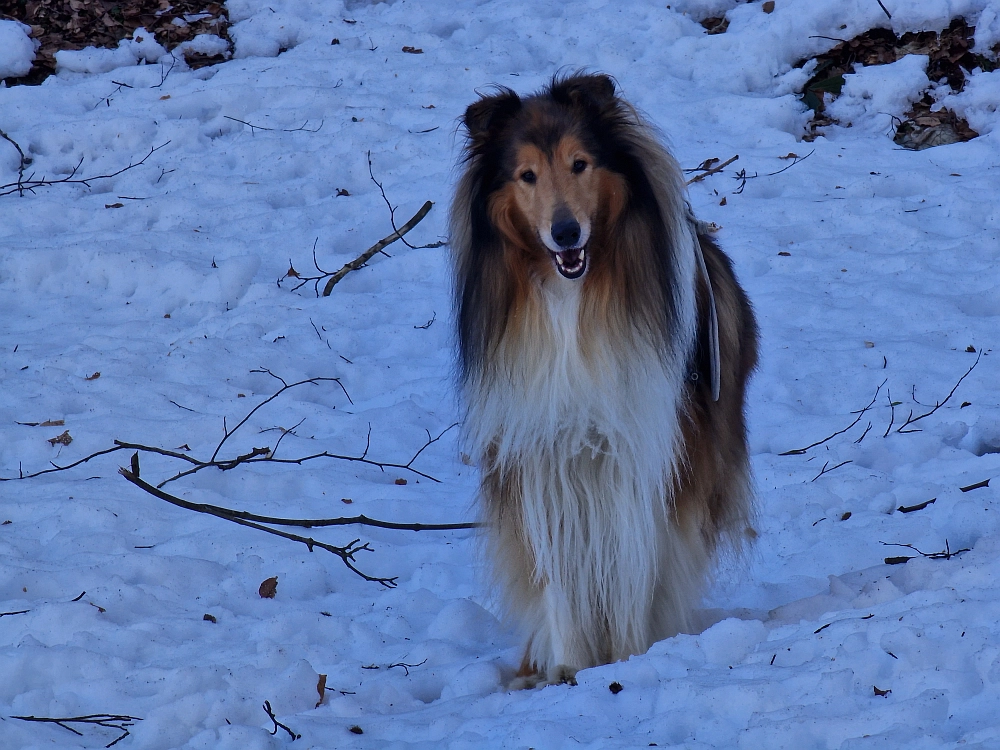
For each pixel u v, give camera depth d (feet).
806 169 48.21
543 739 17.33
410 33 60.70
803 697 16.93
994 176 46.21
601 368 21.53
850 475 29.66
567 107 21.98
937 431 31.83
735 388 24.77
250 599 25.88
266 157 52.01
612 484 21.98
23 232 46.91
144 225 47.55
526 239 21.67
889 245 42.78
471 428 23.07
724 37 57.16
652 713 18.01
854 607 22.17
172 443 32.83
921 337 37.06
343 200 48.01
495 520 23.02
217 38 61.41
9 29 59.82
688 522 22.66
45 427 33.17
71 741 19.42
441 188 48.42
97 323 40.96
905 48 55.57
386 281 43.55
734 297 25.35
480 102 22.45
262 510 29.68
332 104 55.26
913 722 15.42
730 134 51.62
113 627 23.56
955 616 18.04
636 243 21.72
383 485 31.24
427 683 22.29
